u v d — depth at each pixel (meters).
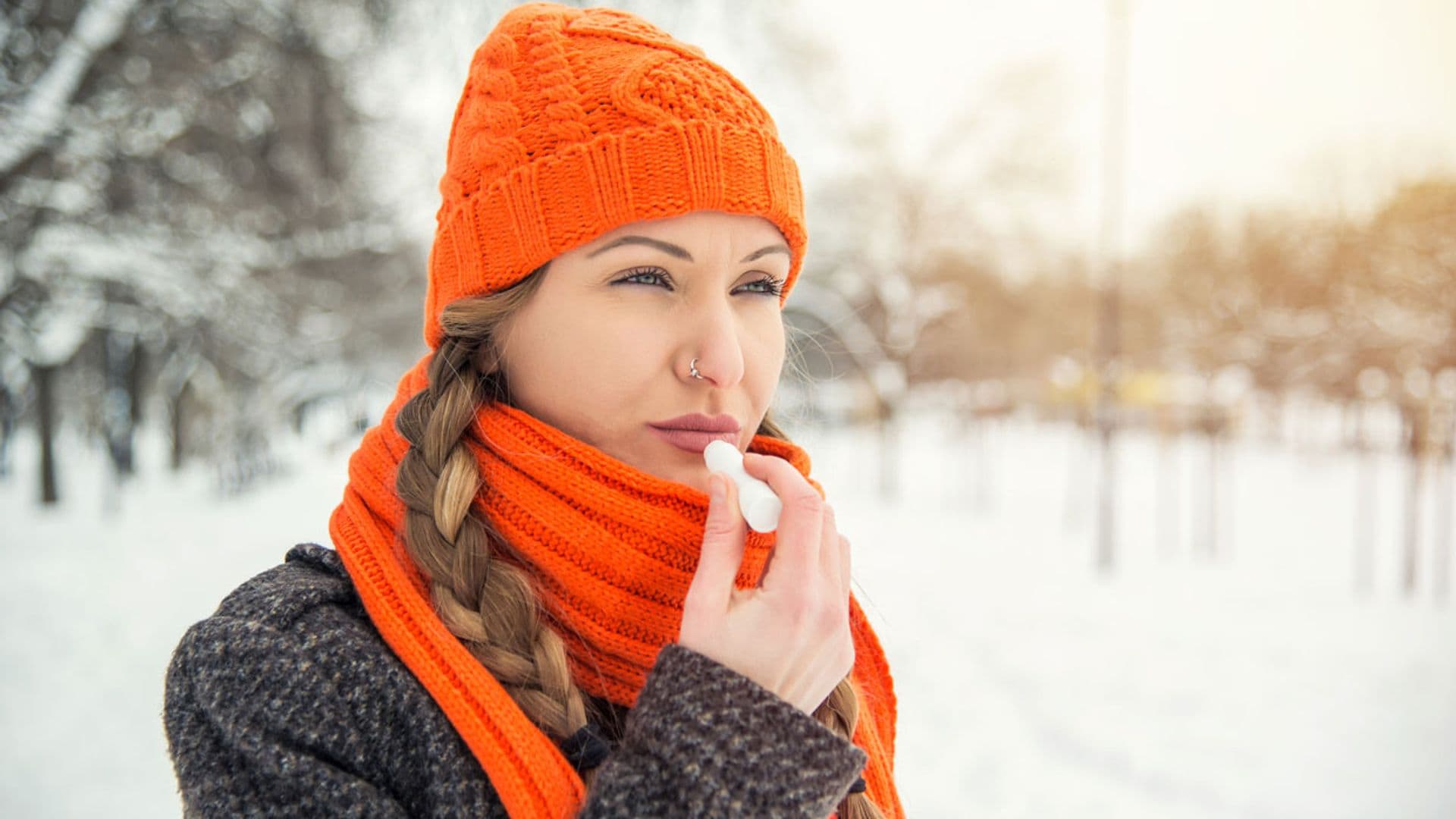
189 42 8.47
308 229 12.30
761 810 0.66
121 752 3.68
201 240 11.66
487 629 0.79
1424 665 5.11
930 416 25.50
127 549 8.39
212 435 13.23
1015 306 17.05
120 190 10.10
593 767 0.76
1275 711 4.41
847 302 14.12
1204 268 22.31
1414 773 3.69
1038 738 4.09
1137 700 4.54
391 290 16.17
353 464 1.00
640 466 0.88
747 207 0.87
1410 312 17.52
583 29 0.92
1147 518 11.38
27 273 9.72
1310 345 19.09
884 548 8.98
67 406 18.58
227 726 0.69
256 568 7.25
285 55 8.77
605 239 0.85
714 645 0.73
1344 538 9.83
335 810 0.67
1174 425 14.23
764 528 0.78
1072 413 23.28
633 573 0.82
